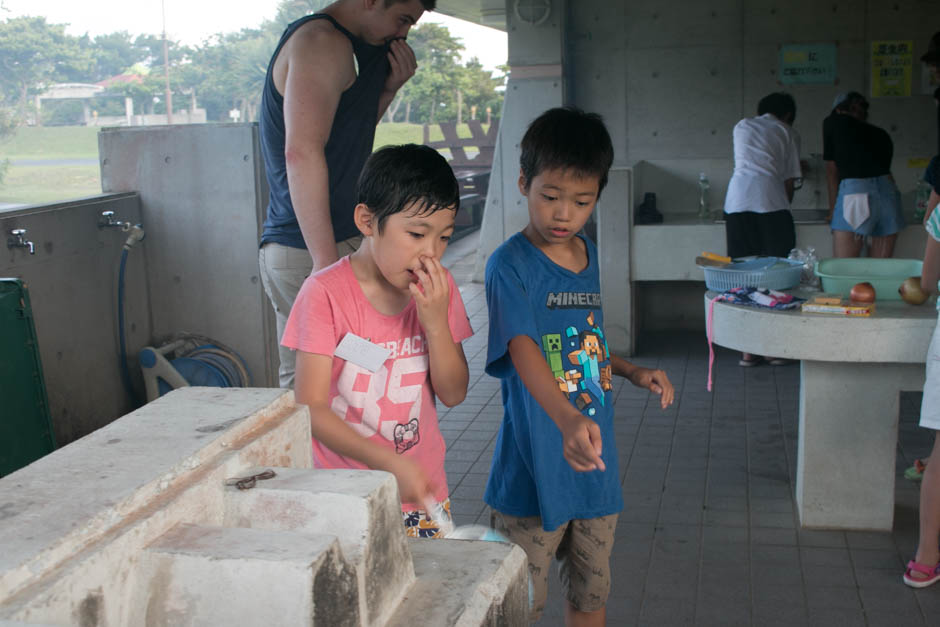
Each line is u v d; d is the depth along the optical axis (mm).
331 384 1804
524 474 2109
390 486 898
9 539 698
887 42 6340
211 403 1039
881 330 2941
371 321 1754
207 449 899
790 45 6477
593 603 2197
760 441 4328
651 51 6723
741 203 5590
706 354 6066
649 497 3689
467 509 3592
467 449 4293
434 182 1570
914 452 4152
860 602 2803
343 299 1736
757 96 6594
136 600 754
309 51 2496
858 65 6410
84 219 3846
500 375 2039
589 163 1903
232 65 16734
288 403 1080
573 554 2178
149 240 4344
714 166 6711
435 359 1725
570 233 1994
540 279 2049
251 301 4348
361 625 813
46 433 2715
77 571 687
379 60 2719
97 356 3967
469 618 875
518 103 7441
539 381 1849
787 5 6441
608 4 6754
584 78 6922
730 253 5723
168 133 4254
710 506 3576
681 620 2723
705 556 3143
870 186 5527
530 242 2098
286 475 915
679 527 3389
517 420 2094
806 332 3010
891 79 6375
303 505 860
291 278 2805
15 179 4965
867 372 3199
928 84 6328
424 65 37719
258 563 742
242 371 4305
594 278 2166
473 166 15852
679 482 3844
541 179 1940
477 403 5066
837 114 5633
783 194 5625
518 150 7938
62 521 728
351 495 855
